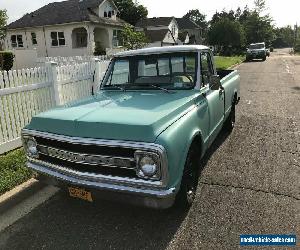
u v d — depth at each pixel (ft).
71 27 105.70
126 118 10.85
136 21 202.49
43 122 12.07
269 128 24.30
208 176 16.12
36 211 13.64
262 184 15.08
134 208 13.48
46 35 110.22
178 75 15.03
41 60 75.87
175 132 10.82
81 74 28.55
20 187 15.74
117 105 12.67
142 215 12.94
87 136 10.79
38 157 12.49
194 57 15.06
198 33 253.44
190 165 12.75
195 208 13.21
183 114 12.22
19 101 21.42
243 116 28.50
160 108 11.92
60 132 11.43
